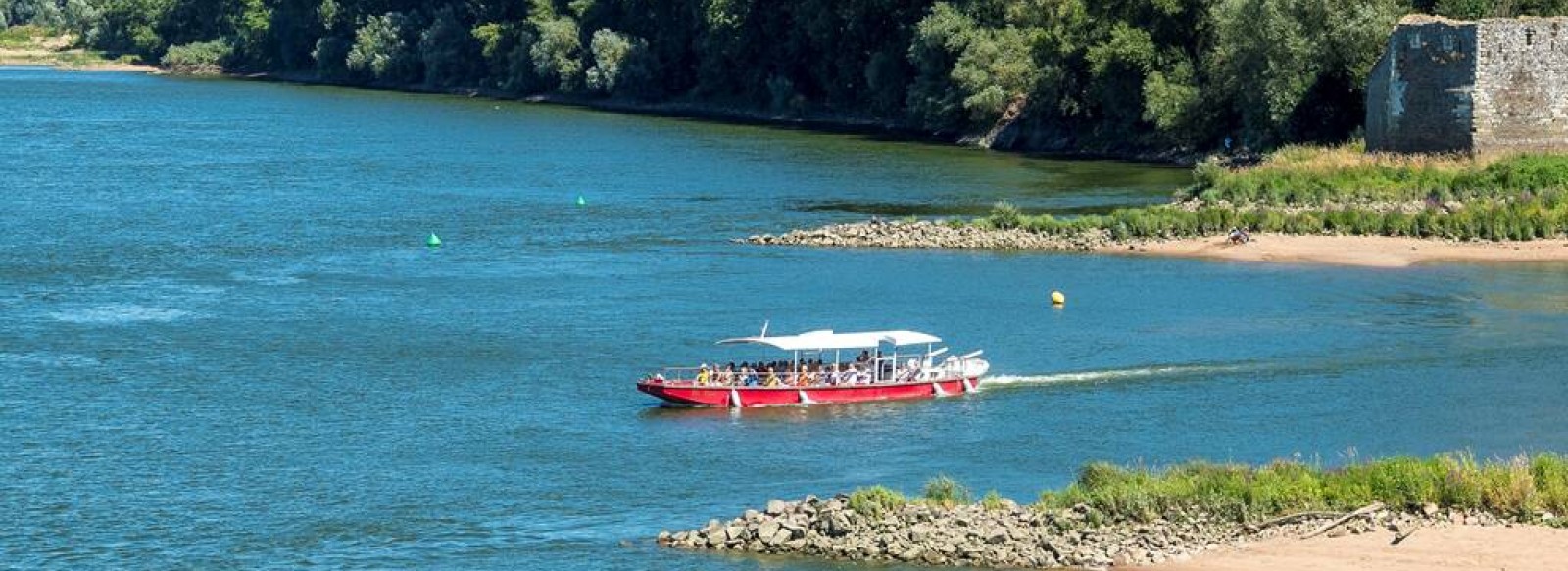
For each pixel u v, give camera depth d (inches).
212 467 7219.5
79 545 6333.7
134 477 7091.5
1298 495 6259.8
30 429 7751.0
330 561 6146.7
